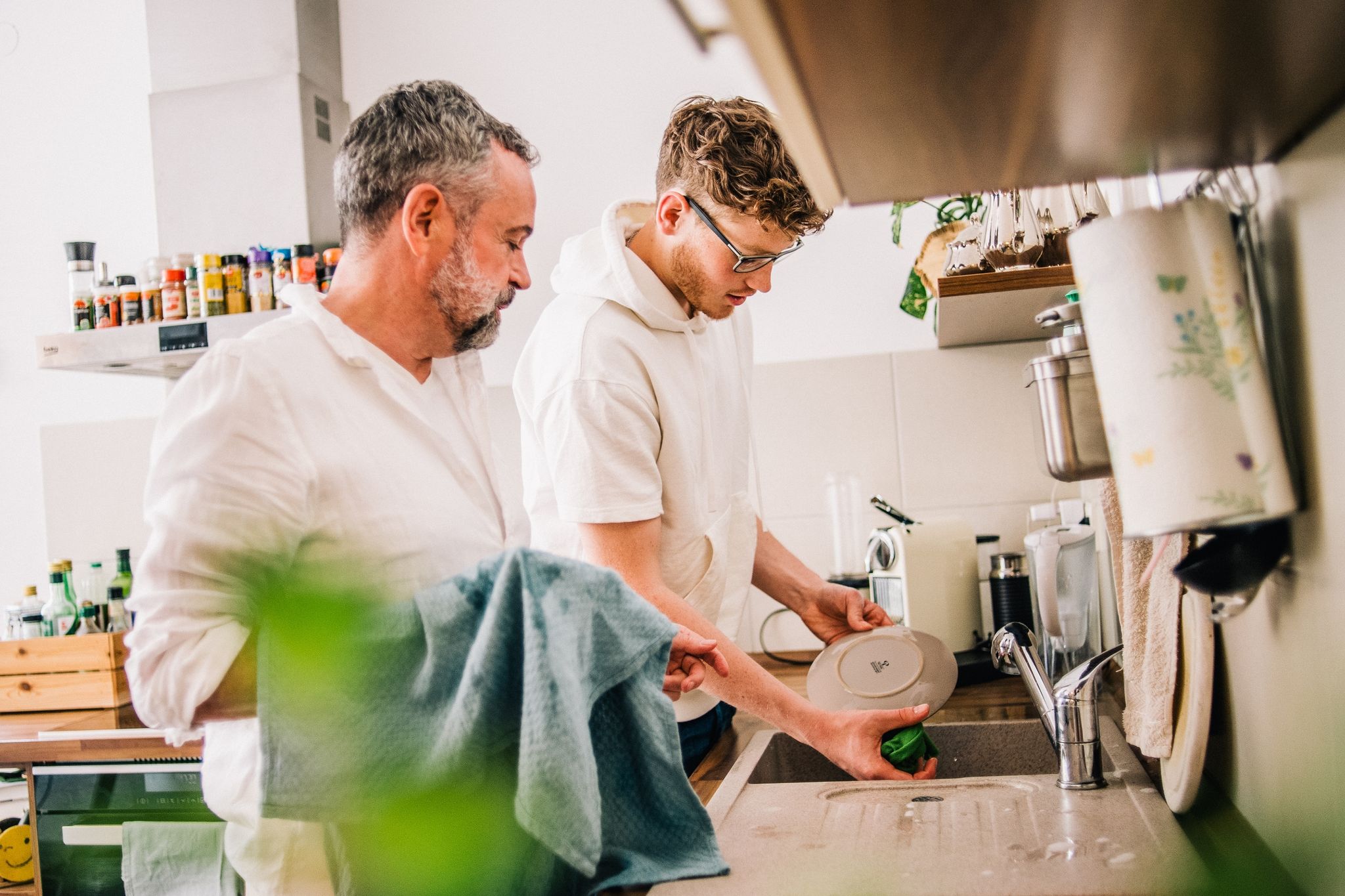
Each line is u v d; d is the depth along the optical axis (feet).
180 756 5.85
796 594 5.49
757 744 4.90
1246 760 2.99
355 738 2.68
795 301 7.63
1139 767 3.77
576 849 2.49
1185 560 2.45
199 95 8.05
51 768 6.03
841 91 1.76
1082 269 2.21
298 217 7.93
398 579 3.51
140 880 5.80
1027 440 7.36
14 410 9.02
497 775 2.79
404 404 3.82
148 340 7.42
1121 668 5.49
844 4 1.41
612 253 4.38
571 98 8.09
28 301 9.07
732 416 5.24
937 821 3.41
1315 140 2.10
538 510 4.70
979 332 6.72
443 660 2.68
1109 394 2.18
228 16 8.01
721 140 4.04
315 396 3.52
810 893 2.78
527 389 4.70
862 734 3.93
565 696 2.48
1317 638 2.27
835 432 7.58
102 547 8.71
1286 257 2.32
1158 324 2.09
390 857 2.80
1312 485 2.23
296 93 7.91
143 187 8.94
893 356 7.52
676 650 3.41
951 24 1.50
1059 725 3.67
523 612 2.55
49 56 9.09
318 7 8.18
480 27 8.21
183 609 3.11
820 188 2.30
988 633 7.30
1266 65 1.77
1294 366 2.31
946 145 2.14
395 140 3.73
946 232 6.97
